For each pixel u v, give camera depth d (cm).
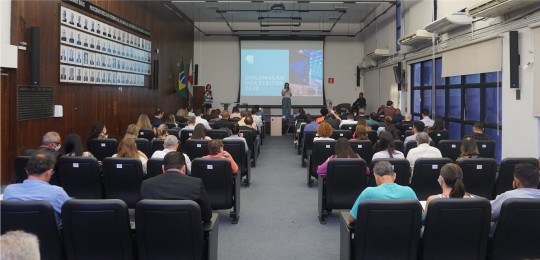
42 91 610
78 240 255
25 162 403
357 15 1612
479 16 707
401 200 262
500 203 280
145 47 1101
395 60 1289
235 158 589
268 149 1110
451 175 280
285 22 1720
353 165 431
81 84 743
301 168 823
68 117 699
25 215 246
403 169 416
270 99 1722
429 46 1021
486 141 546
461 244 264
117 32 904
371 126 898
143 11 1088
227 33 1742
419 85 1145
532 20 614
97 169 418
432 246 265
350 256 290
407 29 1170
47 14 627
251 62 1722
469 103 865
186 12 1559
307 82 1720
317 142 584
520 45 648
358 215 264
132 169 419
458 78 911
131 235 265
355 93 1750
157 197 284
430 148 471
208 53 1759
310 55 1720
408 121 920
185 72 1536
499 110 727
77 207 249
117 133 919
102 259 261
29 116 579
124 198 427
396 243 266
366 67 1592
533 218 257
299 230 445
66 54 684
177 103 1477
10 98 544
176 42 1455
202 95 1711
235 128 636
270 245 400
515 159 415
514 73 653
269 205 545
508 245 264
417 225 264
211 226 290
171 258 260
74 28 710
